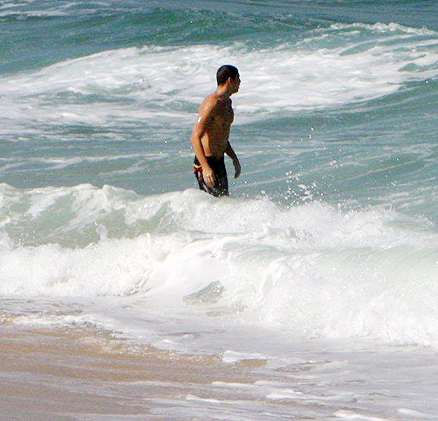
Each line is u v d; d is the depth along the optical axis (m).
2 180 46.00
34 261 30.61
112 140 54.94
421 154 45.22
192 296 25.94
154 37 87.25
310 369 18.31
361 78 66.94
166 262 28.42
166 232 32.88
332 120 57.12
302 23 88.69
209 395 15.87
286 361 19.02
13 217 35.59
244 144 51.31
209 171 34.56
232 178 43.75
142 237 30.45
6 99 69.38
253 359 19.33
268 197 39.69
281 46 79.06
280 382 17.12
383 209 34.38
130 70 76.06
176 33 87.88
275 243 28.06
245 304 24.59
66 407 14.45
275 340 21.16
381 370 17.95
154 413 14.12
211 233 30.05
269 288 24.64
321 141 51.03
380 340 20.45
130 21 93.31
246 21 89.44
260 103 62.81
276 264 25.08
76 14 100.06
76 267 29.73
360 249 25.03
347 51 75.25
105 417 13.75
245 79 69.25
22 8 106.00
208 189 35.41
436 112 57.03
